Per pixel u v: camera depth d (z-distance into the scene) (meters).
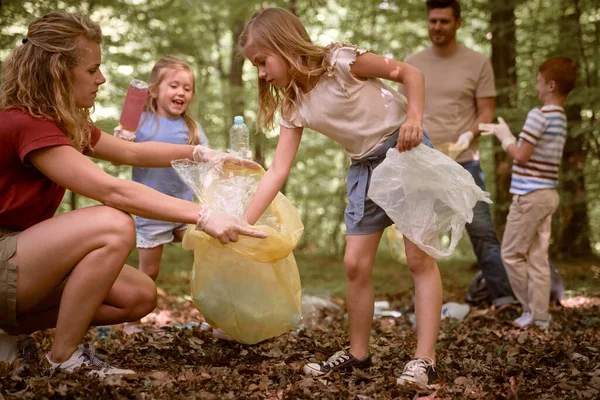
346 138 2.99
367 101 2.93
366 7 9.20
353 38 9.31
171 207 2.74
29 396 2.35
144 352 3.33
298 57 2.90
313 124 3.00
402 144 2.81
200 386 2.71
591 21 8.41
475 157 5.30
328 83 2.93
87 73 2.77
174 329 3.84
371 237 3.05
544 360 3.23
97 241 2.67
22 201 2.73
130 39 9.02
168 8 9.26
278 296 3.22
